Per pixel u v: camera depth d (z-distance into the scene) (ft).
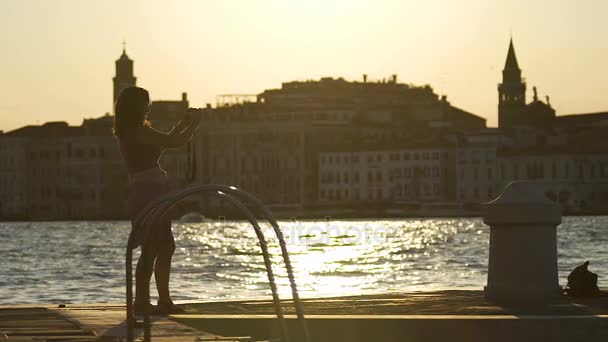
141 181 73.87
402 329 68.33
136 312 73.56
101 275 284.00
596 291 91.86
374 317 68.80
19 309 78.79
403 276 253.44
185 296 194.80
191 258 380.17
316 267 307.37
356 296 92.63
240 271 288.92
